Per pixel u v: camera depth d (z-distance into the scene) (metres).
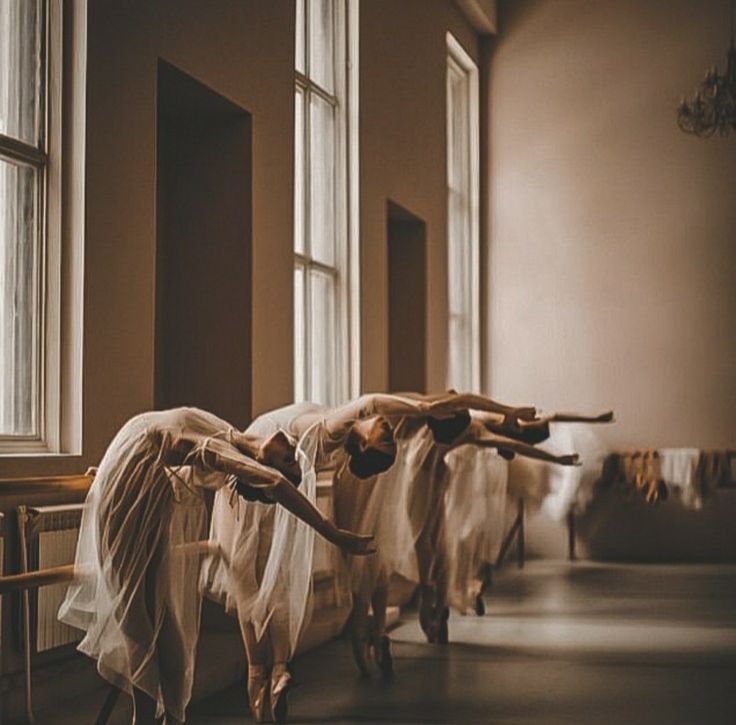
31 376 5.70
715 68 13.73
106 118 5.95
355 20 9.69
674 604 9.92
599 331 13.84
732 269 13.62
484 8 13.48
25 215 5.69
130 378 6.14
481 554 9.36
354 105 9.67
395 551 7.00
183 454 4.66
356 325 9.59
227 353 7.55
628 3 13.91
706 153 13.71
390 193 10.48
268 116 7.86
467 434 7.88
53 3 5.81
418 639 8.23
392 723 5.64
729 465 13.05
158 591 4.61
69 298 5.77
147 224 6.34
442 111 12.27
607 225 13.88
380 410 5.90
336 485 6.79
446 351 12.27
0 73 5.50
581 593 10.70
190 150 7.63
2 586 4.30
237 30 7.41
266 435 5.83
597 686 6.57
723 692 6.39
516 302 14.02
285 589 5.60
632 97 13.88
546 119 14.03
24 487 4.85
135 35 6.23
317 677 6.84
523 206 14.05
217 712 5.84
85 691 5.74
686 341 13.68
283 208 8.07
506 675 6.89
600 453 13.04
